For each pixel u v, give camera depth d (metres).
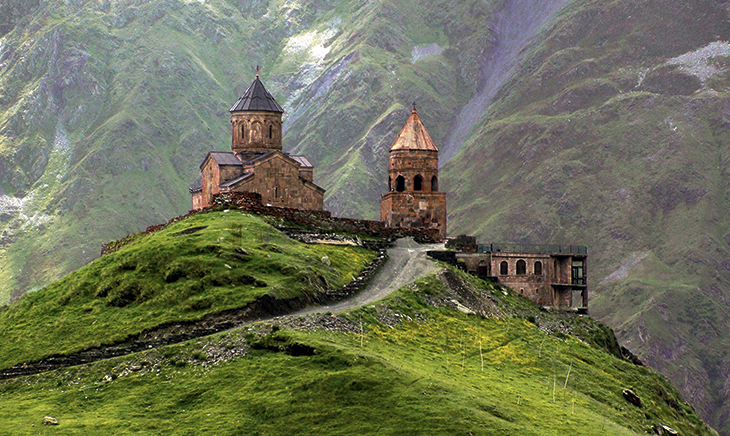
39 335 81.81
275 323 78.81
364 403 68.69
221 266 88.38
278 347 75.00
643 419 89.31
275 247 97.75
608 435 75.00
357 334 82.94
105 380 73.06
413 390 70.88
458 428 66.56
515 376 88.50
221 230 99.38
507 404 76.06
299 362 73.06
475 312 104.44
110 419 66.75
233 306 82.12
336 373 71.06
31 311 87.00
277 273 90.75
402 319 92.19
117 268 90.12
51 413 68.25
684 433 95.31
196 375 72.62
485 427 67.75
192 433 64.81
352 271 104.31
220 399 69.19
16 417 67.12
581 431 74.12
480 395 75.88
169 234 99.94
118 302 85.56
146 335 79.81
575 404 83.75
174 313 82.44
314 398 68.75
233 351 74.81
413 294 99.94
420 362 81.69
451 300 103.62
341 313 86.00
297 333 76.75
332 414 67.31
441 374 79.56
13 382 74.44
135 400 69.81
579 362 100.94
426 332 92.12
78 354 77.75
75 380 73.69
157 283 87.12
